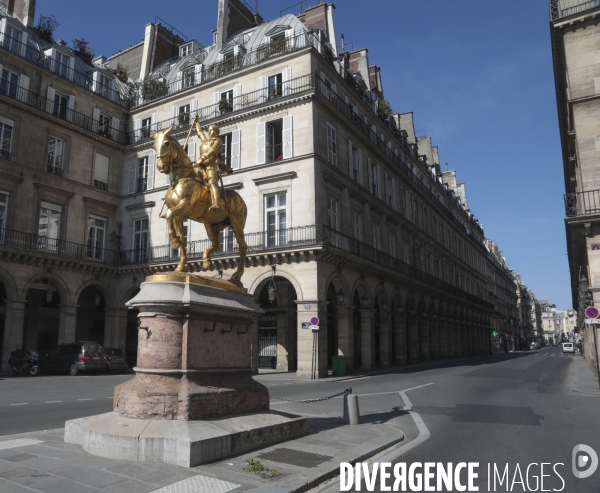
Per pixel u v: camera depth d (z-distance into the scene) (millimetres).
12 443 6770
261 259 26109
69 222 29969
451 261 54000
